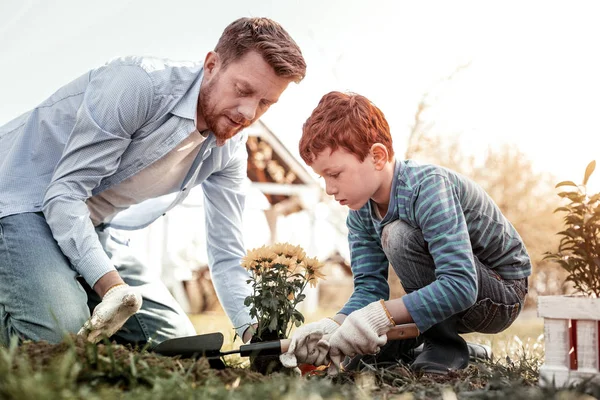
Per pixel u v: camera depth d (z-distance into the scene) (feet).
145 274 8.61
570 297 4.98
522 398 4.38
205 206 8.50
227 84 6.80
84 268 6.66
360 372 6.24
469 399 4.57
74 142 6.97
